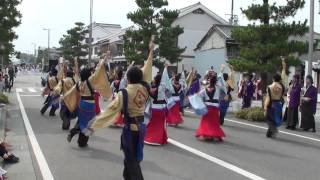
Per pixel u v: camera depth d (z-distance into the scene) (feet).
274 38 61.57
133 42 114.32
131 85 22.07
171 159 32.19
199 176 27.27
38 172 27.53
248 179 26.91
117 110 21.79
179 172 28.22
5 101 73.56
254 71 62.44
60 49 237.86
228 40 126.82
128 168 21.85
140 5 113.70
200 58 149.07
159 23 115.24
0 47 76.79
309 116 51.67
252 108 62.44
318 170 30.14
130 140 21.77
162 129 37.78
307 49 61.87
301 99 53.21
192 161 31.68
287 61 60.29
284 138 44.73
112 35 223.51
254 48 62.28
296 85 53.16
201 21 161.99
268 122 44.75
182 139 41.24
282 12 62.23
